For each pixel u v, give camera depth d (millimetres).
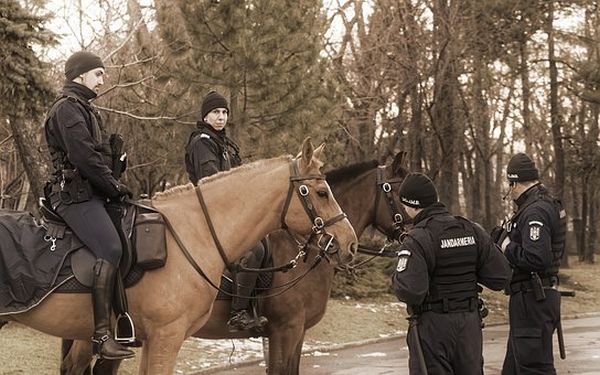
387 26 26859
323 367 12461
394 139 27641
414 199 6227
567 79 34219
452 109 26859
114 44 21297
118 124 21094
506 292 7648
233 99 16453
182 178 20531
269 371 7375
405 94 26969
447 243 6055
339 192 8164
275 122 16531
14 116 12258
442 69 25891
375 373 11789
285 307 7324
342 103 20781
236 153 7488
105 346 5547
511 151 47406
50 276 5594
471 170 39312
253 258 7035
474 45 27906
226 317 7230
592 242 39969
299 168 6344
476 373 6086
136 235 5820
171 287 5848
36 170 14570
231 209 6211
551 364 7539
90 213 5660
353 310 18688
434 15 25922
